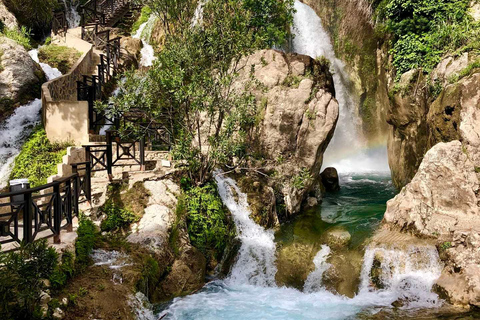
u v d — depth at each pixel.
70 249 6.23
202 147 11.68
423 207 9.66
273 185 12.03
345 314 7.50
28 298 4.78
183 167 10.29
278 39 15.55
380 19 18.09
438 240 8.82
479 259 7.87
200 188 10.05
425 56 13.21
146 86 9.88
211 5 11.09
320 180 15.04
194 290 8.31
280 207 11.88
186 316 7.23
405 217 9.91
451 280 7.98
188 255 8.50
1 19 18.91
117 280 6.54
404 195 10.29
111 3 23.25
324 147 12.88
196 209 9.53
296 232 11.03
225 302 8.02
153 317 6.59
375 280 8.66
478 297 7.41
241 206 10.93
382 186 16.17
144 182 9.27
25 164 10.17
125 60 18.36
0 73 12.97
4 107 12.65
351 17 20.70
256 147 12.13
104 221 8.11
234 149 10.25
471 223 8.78
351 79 20.98
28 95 13.55
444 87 11.23
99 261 7.02
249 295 8.49
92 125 11.91
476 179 9.22
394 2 14.77
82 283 6.17
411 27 14.20
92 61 16.91
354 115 21.11
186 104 10.20
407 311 7.55
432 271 8.45
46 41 20.06
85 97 12.61
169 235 8.35
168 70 10.01
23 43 17.30
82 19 21.94
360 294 8.52
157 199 9.00
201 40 10.54
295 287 8.94
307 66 12.98
